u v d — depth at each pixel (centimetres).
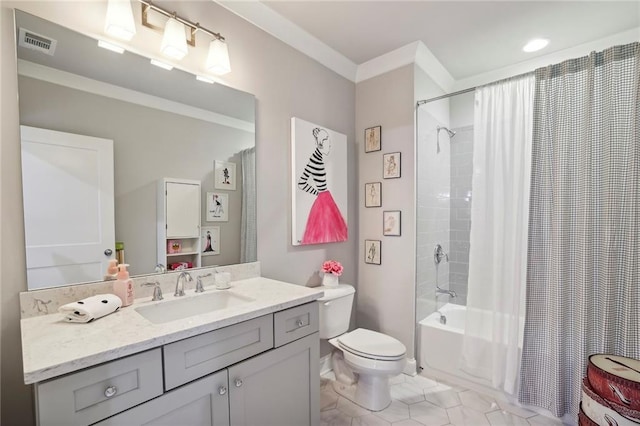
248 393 113
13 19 104
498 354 188
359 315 259
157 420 88
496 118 197
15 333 103
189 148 150
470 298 203
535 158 177
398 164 234
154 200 138
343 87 248
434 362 221
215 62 149
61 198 113
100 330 92
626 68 153
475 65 255
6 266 102
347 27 200
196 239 153
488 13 186
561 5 177
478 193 202
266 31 186
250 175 177
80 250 117
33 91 108
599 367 136
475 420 172
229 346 106
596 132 161
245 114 174
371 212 251
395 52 231
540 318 175
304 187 207
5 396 101
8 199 103
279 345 125
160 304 124
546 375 172
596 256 161
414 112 227
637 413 120
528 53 235
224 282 150
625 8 179
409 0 173
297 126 202
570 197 167
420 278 235
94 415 77
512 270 189
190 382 96
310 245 217
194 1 151
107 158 125
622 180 153
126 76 130
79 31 117
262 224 184
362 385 187
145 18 134
